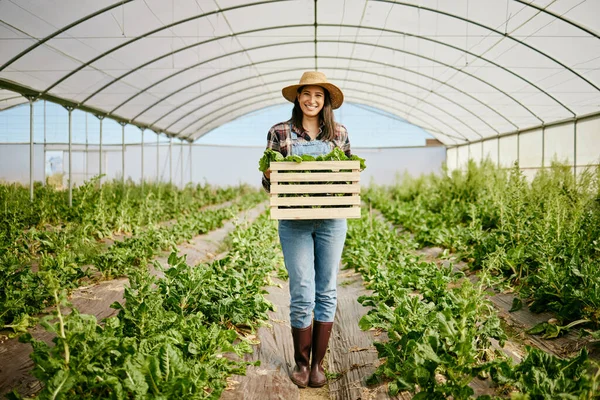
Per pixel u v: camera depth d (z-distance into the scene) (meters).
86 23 8.86
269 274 6.41
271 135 3.63
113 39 9.92
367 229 9.18
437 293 4.36
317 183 3.55
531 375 2.81
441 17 10.23
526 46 10.52
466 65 12.88
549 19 9.02
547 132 15.58
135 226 9.64
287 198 3.44
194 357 3.24
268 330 4.57
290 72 16.78
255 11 10.35
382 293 4.48
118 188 15.95
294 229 3.45
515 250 5.27
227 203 20.95
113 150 26.17
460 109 17.91
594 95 12.20
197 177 27.75
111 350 2.79
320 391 3.54
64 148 25.77
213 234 11.12
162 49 11.35
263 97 20.92
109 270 6.12
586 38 9.41
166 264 7.24
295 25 11.46
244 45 12.72
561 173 9.56
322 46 13.52
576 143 13.91
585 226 6.36
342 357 4.06
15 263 5.25
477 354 3.32
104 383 2.56
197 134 24.28
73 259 5.82
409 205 13.87
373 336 4.38
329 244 3.49
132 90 13.71
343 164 3.48
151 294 3.68
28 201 10.49
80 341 2.72
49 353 2.69
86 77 11.55
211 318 4.28
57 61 10.16
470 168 13.33
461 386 2.76
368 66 15.51
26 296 4.51
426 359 2.90
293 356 4.05
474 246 6.96
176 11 9.48
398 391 3.22
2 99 15.59
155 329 3.38
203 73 14.37
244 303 4.52
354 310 5.28
